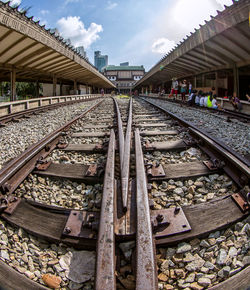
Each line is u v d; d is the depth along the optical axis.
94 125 6.49
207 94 12.89
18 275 1.59
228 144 4.24
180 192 2.56
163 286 1.58
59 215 2.17
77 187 2.78
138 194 2.11
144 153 3.78
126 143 3.53
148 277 1.35
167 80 38.06
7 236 2.00
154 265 1.42
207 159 3.40
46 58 16.67
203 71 22.53
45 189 2.76
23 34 10.23
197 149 3.83
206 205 2.20
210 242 1.87
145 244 1.57
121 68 93.81
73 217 2.12
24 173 2.89
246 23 10.41
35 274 1.68
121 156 3.02
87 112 9.67
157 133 5.03
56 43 14.60
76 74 28.11
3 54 12.71
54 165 3.24
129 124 5.30
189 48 16.22
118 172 2.96
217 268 1.67
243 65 15.49
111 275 1.36
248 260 1.66
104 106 14.47
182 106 13.98
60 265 1.75
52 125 6.85
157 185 2.76
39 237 1.99
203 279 1.58
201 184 2.71
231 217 2.04
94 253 1.83
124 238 1.82
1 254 1.77
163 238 1.85
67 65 20.97
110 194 2.10
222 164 2.91
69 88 40.06
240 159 2.80
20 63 15.27
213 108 11.15
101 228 1.71
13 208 2.21
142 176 2.45
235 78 16.58
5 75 22.44
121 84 89.12
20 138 5.21
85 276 1.66
